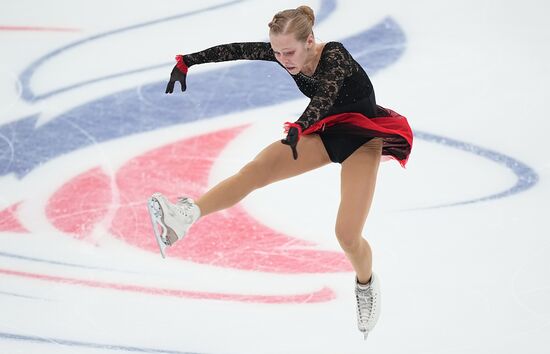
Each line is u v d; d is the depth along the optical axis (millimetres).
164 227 12219
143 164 22719
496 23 30938
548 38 29625
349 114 13828
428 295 17062
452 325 16109
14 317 16609
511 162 22219
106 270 18266
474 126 24094
